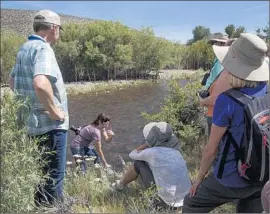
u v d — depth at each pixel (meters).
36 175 3.06
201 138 6.34
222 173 2.63
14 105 2.88
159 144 4.24
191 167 5.33
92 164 6.05
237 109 2.49
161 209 3.80
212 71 4.36
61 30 3.74
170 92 6.76
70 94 21.95
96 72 32.03
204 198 2.82
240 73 2.53
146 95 20.47
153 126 4.31
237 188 2.65
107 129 6.77
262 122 2.43
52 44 3.62
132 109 15.16
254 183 2.60
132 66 32.81
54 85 3.45
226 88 3.54
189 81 7.77
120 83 28.59
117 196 4.25
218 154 2.74
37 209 3.27
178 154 4.12
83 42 31.89
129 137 9.72
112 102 17.67
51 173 3.56
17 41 28.59
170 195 3.88
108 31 31.84
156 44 33.00
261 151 2.45
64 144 3.62
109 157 7.81
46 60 3.33
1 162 2.79
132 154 4.32
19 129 3.04
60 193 3.63
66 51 30.44
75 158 5.79
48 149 3.52
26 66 3.40
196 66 36.34
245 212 2.86
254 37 2.56
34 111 3.44
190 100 6.54
